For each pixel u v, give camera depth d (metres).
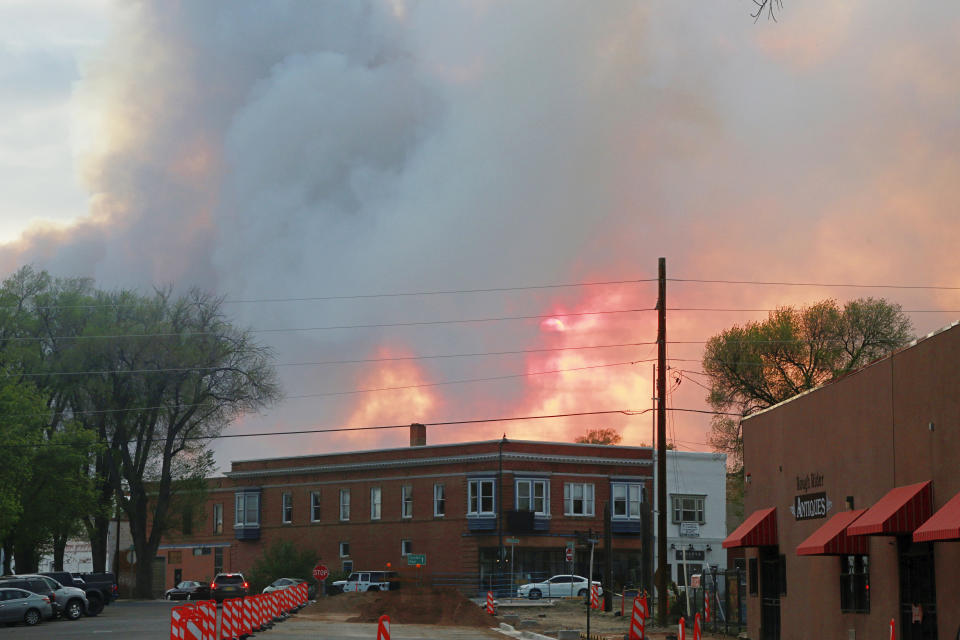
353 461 81.00
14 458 54.44
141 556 71.31
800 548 24.70
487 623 47.59
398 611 50.25
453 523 75.19
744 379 68.75
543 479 75.06
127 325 68.56
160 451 71.75
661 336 42.06
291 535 83.38
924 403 20.77
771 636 31.39
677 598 45.97
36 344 66.25
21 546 61.50
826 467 26.39
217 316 71.31
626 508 76.56
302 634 36.34
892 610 21.91
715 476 78.44
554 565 74.75
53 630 38.19
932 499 20.22
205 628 24.44
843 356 67.19
